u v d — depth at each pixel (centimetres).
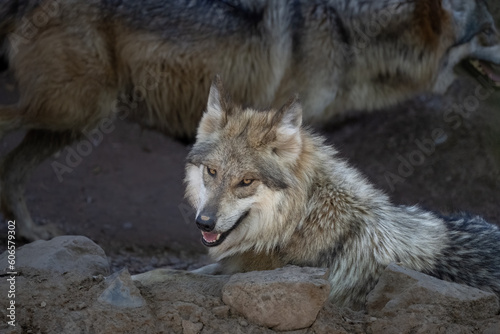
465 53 1369
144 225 1397
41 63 1122
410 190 1616
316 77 1261
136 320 618
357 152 1730
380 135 1778
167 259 1188
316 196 748
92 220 1380
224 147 733
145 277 748
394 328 628
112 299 633
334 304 698
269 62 1225
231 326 628
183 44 1169
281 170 726
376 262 742
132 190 1596
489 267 757
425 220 807
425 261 750
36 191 1515
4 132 1130
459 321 638
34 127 1148
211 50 1183
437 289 650
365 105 1355
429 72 1348
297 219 734
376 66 1309
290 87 1259
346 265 738
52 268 711
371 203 771
